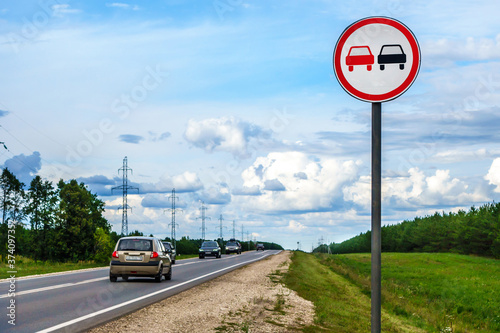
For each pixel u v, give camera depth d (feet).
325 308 48.70
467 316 92.38
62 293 50.26
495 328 83.25
